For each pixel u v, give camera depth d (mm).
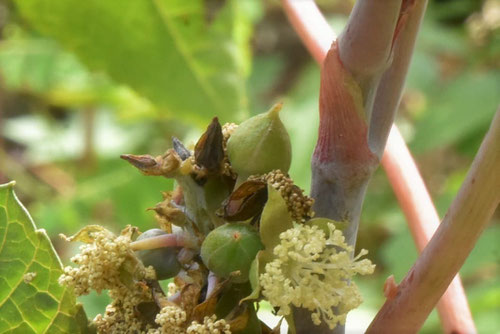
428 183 923
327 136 281
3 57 799
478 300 550
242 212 274
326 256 270
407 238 674
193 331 267
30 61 799
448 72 953
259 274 269
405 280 273
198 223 281
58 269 297
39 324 298
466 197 263
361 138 279
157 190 735
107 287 279
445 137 761
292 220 272
